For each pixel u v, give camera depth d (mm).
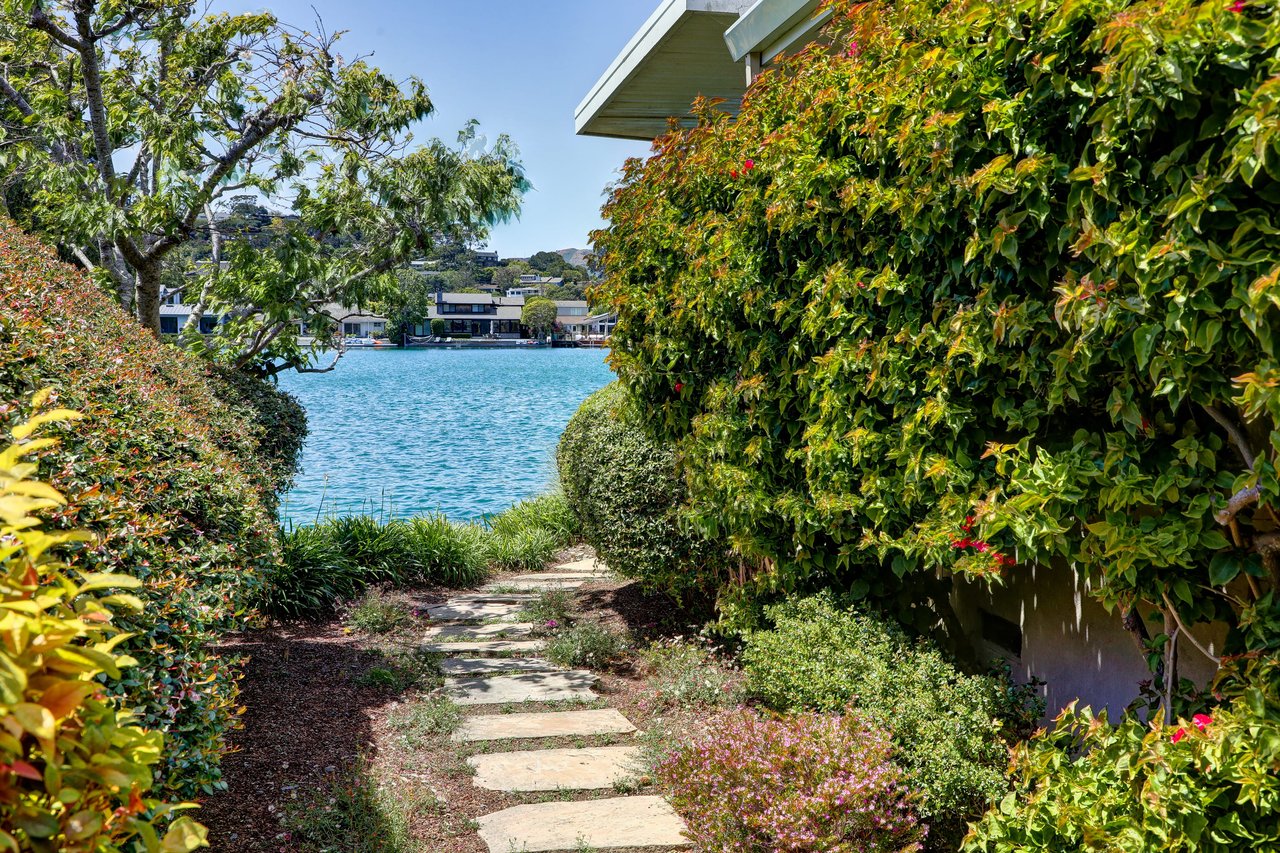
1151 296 2209
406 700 4984
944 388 3145
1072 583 3682
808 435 3982
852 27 3822
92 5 8344
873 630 4188
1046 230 2707
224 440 6016
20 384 2861
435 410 27219
